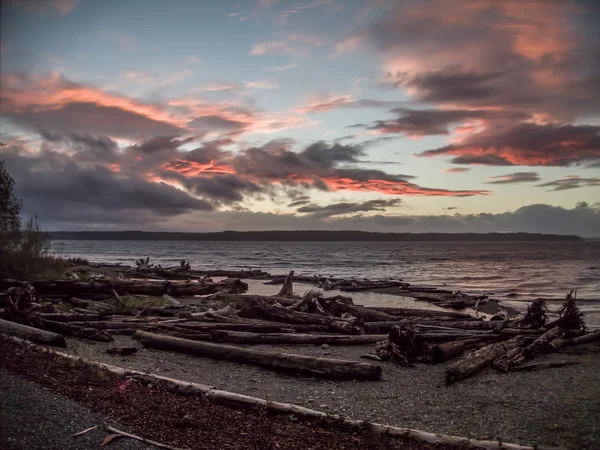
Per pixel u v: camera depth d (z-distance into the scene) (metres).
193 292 23.47
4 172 20.80
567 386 8.82
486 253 120.94
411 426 6.75
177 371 9.45
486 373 9.92
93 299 19.08
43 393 6.19
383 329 15.13
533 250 155.12
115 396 6.58
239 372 9.66
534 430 6.54
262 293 27.02
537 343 11.67
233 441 5.45
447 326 15.63
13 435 4.83
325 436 6.01
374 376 9.23
